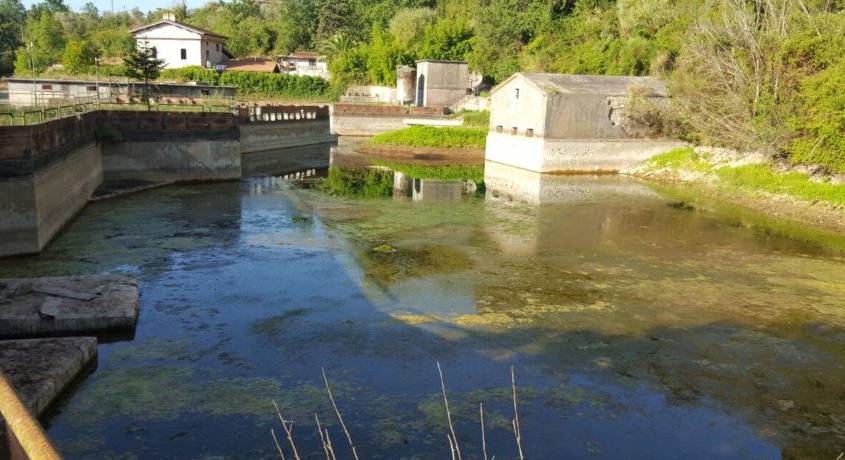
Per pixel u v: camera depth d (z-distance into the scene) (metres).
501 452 9.08
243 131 42.94
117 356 11.72
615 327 13.77
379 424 9.69
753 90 31.86
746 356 12.52
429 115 58.72
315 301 14.79
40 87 42.69
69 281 14.25
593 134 37.88
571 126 37.38
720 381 11.45
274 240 20.14
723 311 14.98
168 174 30.02
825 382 11.53
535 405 10.39
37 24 76.38
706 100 34.88
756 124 31.08
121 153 28.64
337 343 12.52
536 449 9.19
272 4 107.56
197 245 19.25
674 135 39.12
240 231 21.19
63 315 12.41
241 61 71.25
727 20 34.31
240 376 11.09
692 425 9.98
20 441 1.96
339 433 9.42
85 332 12.52
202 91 48.31
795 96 29.58
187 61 65.56
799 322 14.41
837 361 12.42
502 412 10.13
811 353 12.77
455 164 42.22
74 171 22.28
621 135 38.53
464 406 10.27
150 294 14.91
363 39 84.62
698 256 19.86
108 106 32.09
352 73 70.75
